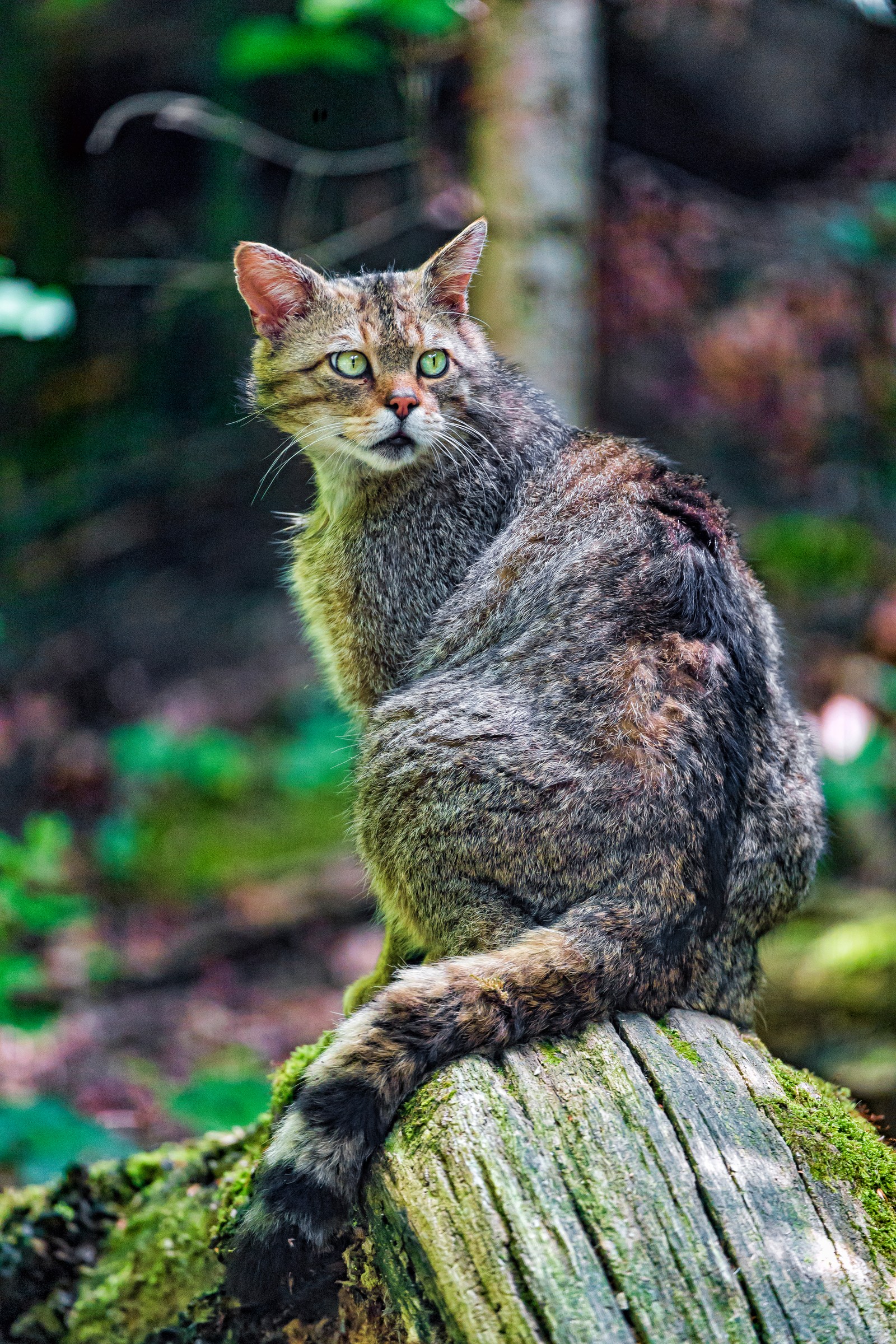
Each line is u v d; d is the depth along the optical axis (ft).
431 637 12.27
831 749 24.47
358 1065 9.01
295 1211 8.87
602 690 10.18
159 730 28.94
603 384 31.22
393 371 12.48
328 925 24.67
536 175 20.47
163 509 36.24
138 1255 11.97
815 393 29.81
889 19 27.96
